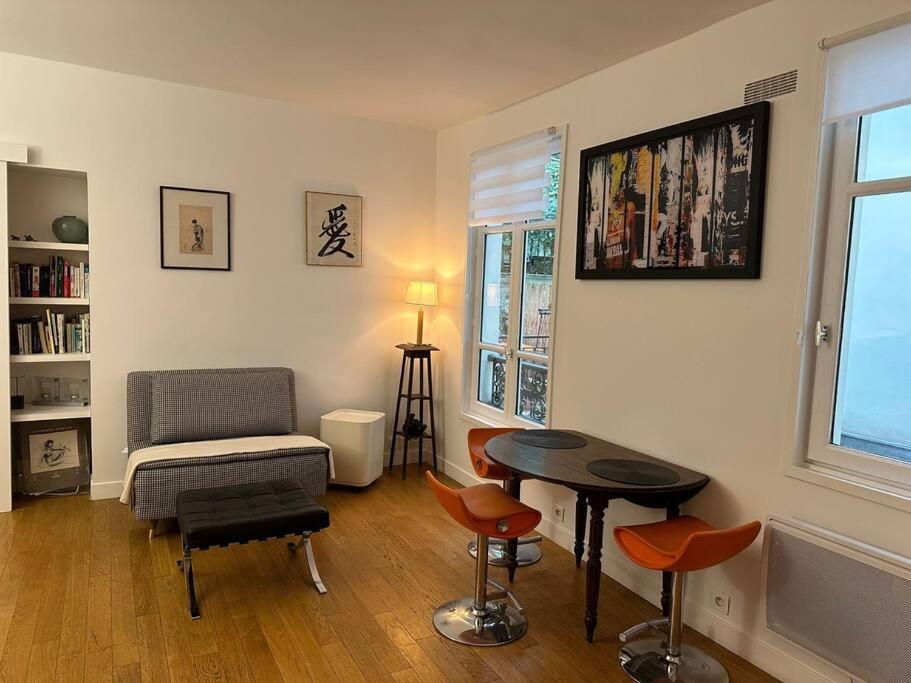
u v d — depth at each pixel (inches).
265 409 161.2
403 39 117.8
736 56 98.7
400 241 189.8
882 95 78.4
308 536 116.8
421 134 190.1
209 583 115.9
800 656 89.2
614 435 123.7
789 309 90.9
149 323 157.8
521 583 121.1
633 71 119.3
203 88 158.4
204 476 135.0
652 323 114.7
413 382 197.3
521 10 102.1
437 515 154.6
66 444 157.5
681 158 107.4
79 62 142.0
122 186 151.9
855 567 80.3
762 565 94.0
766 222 94.1
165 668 90.0
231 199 164.7
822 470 88.4
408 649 97.3
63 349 151.7
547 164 143.6
